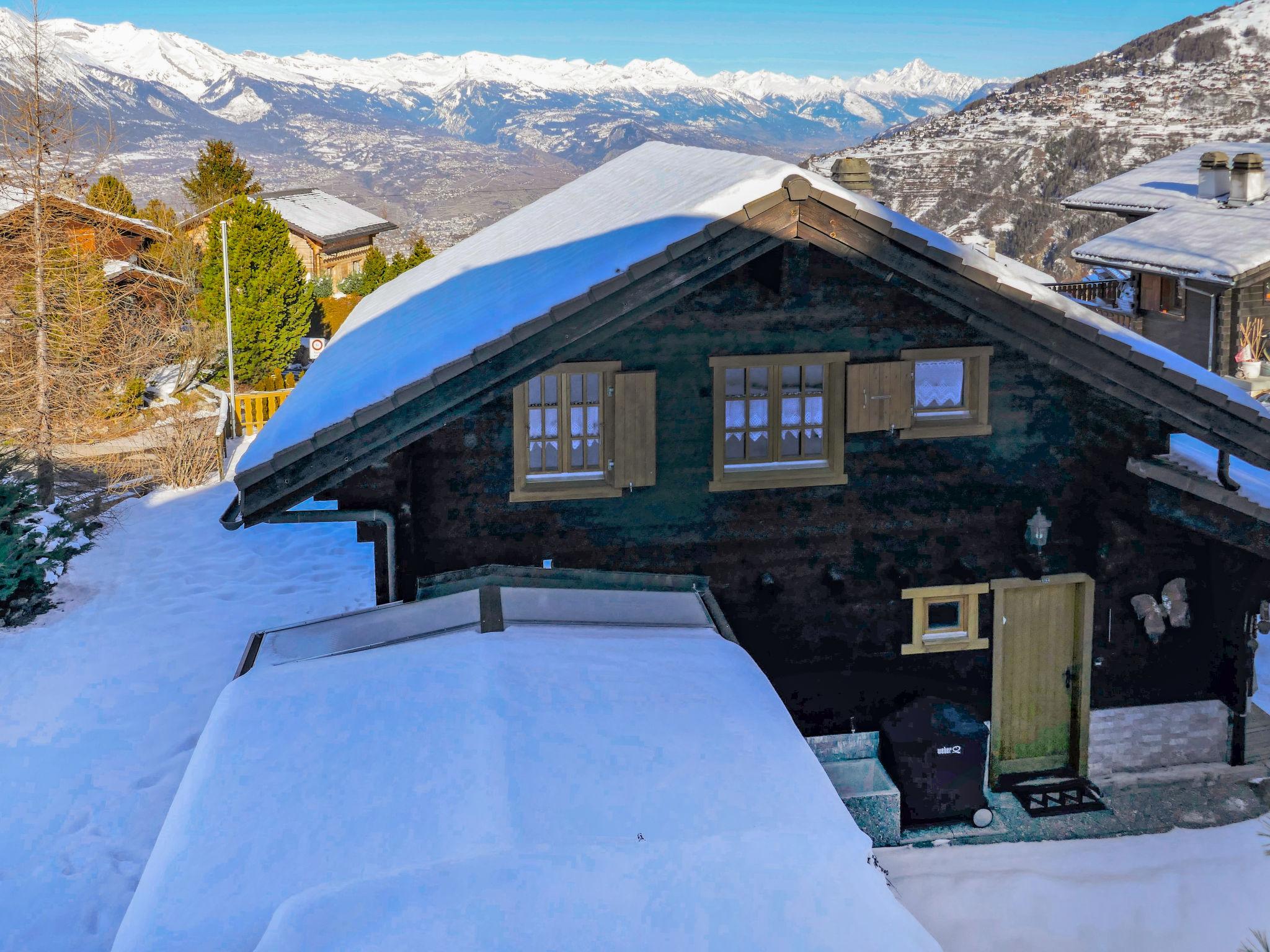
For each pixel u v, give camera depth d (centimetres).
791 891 507
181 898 503
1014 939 804
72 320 2311
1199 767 1049
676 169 1257
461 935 464
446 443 912
